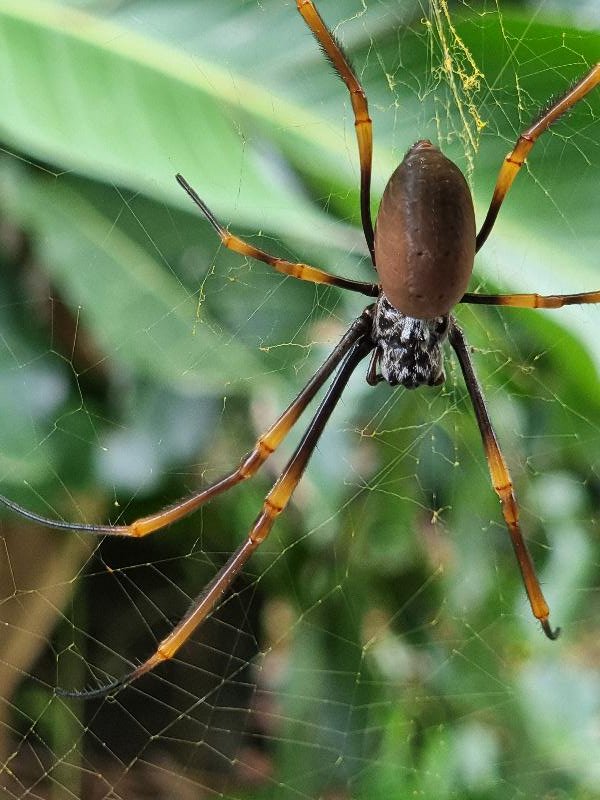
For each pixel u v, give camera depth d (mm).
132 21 250
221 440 275
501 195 232
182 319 260
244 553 244
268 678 302
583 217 259
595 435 305
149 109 246
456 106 264
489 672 311
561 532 320
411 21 260
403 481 304
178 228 265
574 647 312
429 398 301
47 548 272
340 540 299
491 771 299
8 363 258
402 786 294
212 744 301
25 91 241
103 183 259
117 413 263
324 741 300
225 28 254
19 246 263
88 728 288
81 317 260
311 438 245
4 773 282
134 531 241
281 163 260
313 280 242
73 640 283
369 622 304
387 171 262
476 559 318
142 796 295
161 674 300
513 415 309
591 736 301
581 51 251
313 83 257
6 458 253
